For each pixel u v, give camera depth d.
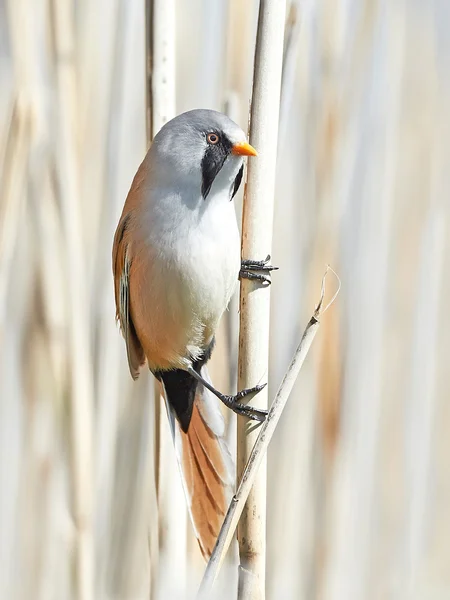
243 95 8.10
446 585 10.92
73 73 7.74
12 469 8.60
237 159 6.54
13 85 7.73
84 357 7.74
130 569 8.51
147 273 6.77
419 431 9.63
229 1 8.13
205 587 5.23
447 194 9.94
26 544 8.55
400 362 9.70
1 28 8.66
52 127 7.79
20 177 7.38
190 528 7.68
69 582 7.61
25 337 8.34
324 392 8.55
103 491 8.45
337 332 8.55
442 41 9.84
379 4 8.83
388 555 9.38
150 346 7.06
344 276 8.73
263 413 5.69
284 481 8.65
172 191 6.67
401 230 9.70
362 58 8.74
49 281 7.79
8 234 7.40
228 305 7.38
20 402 8.53
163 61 6.85
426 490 9.62
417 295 9.62
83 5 8.36
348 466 8.76
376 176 8.86
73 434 7.62
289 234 8.73
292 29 6.54
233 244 6.70
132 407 8.49
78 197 7.80
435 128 9.80
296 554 8.63
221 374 7.67
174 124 6.68
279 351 8.68
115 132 8.31
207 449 6.93
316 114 8.57
